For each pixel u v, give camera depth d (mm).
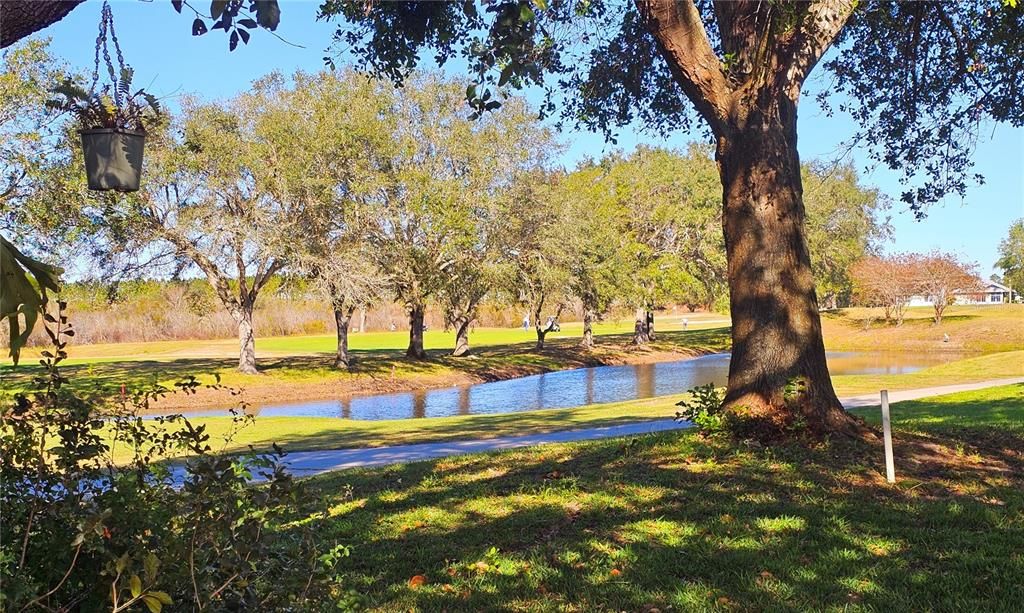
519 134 40312
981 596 5105
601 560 5969
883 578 5438
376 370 40188
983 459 8938
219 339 68438
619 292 51594
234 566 3197
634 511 7184
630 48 12945
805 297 9812
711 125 10133
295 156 33781
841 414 9766
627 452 9578
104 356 48188
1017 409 15070
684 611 4992
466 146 39281
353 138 35344
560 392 35219
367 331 87625
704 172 55250
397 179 37844
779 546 6109
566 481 8328
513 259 41688
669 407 20312
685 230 54719
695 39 9711
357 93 36625
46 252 28922
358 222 36281
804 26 8969
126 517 3336
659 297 55719
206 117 32688
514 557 6125
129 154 4336
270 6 3432
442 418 21391
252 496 3434
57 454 3650
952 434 10367
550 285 42406
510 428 16984
